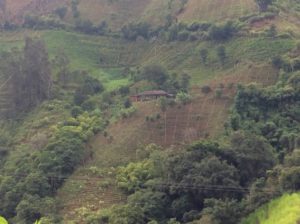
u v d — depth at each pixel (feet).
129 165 301.84
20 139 366.22
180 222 250.57
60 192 296.71
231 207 230.07
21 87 411.54
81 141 330.13
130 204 262.88
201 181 250.78
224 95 354.74
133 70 466.29
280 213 210.38
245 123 315.37
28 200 280.92
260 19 458.50
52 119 377.71
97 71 490.08
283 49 404.16
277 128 305.94
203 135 323.57
